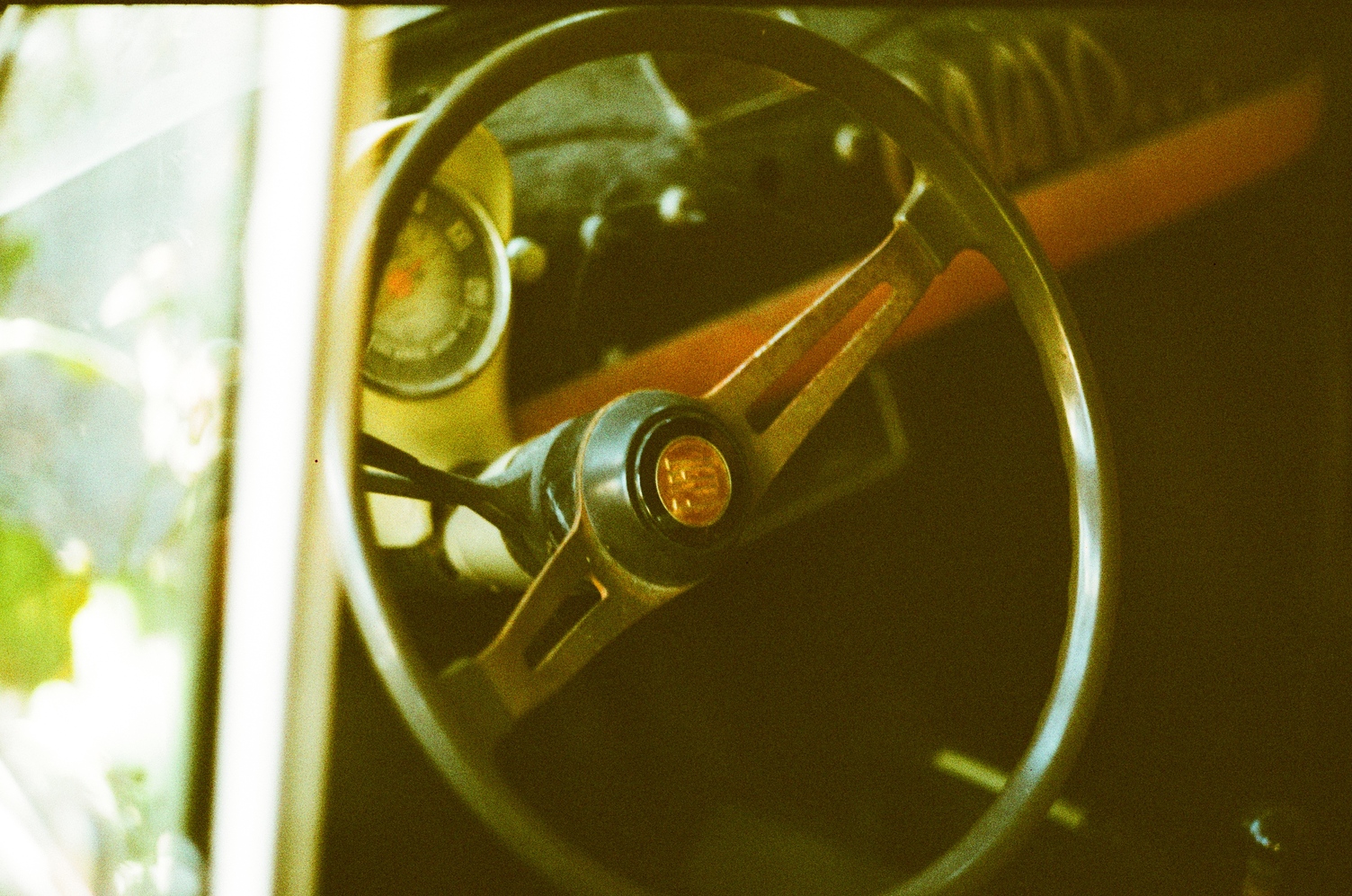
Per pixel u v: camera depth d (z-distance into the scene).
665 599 1.10
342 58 1.14
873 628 1.56
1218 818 1.39
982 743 1.48
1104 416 1.16
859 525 1.59
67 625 1.24
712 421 1.10
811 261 1.43
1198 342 1.75
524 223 1.36
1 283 1.30
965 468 1.64
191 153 1.23
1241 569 1.65
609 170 1.38
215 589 1.21
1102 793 1.44
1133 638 1.60
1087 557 1.15
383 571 1.07
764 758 1.46
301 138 1.12
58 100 1.32
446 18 1.31
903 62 1.47
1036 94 1.52
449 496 1.15
